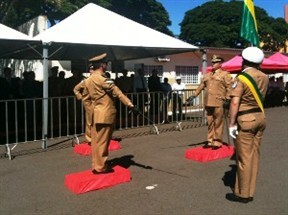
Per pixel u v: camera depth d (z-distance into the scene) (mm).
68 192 5570
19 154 8094
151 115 11602
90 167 6953
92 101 5711
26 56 14883
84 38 9234
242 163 4848
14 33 8625
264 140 9250
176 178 6117
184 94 12797
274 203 4914
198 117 12586
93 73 5688
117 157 7680
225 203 4941
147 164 7066
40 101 10578
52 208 4980
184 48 10758
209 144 7598
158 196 5285
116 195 5375
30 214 4805
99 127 5684
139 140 9414
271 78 18891
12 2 20953
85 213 4773
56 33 9109
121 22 10609
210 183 5812
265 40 33375
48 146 8820
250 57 4703
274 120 13156
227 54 20281
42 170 6824
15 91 10570
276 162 7027
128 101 5598
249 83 4605
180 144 8875
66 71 16781
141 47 9922
